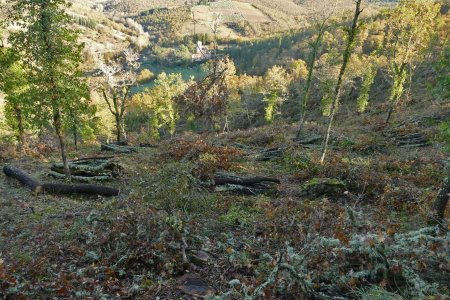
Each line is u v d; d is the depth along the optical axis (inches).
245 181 448.8
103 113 1700.3
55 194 437.7
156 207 301.1
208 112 768.9
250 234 288.5
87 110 475.5
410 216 323.3
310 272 191.8
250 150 747.4
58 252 260.1
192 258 237.3
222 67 753.6
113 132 2135.8
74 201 408.8
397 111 1285.7
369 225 252.2
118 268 229.6
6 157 661.3
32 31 406.6
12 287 201.3
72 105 453.7
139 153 739.4
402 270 179.3
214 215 339.6
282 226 284.0
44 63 414.6
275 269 185.8
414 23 927.7
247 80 3164.4
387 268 181.5
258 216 333.4
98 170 522.6
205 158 536.4
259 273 211.3
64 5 429.7
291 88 2957.7
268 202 373.7
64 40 434.6
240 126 2630.4
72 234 287.9
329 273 191.0
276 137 926.4
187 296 199.3
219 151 631.8
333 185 404.8
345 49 571.8
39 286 207.2
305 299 179.2
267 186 444.1
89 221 313.7
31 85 438.6
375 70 2044.8
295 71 3125.0
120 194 417.1
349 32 557.0
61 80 430.6
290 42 4670.3
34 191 435.5
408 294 168.6
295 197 406.9
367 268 192.4
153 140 1098.1
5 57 652.1
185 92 770.8
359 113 1768.0
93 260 243.8
